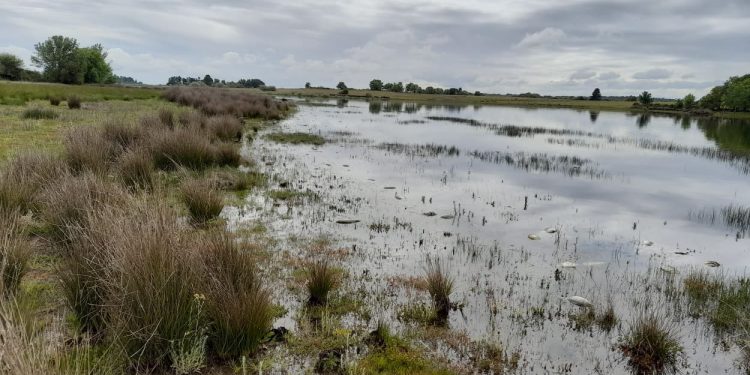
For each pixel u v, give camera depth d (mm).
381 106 69688
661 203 12320
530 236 8633
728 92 98750
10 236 5164
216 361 4129
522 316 5492
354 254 7223
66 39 89625
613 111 98562
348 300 5598
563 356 4688
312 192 11008
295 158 15625
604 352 4809
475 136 28922
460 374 4254
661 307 5906
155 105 29391
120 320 3836
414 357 4449
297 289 5801
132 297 3914
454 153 19828
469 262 7211
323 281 5484
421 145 21953
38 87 37062
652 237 9109
